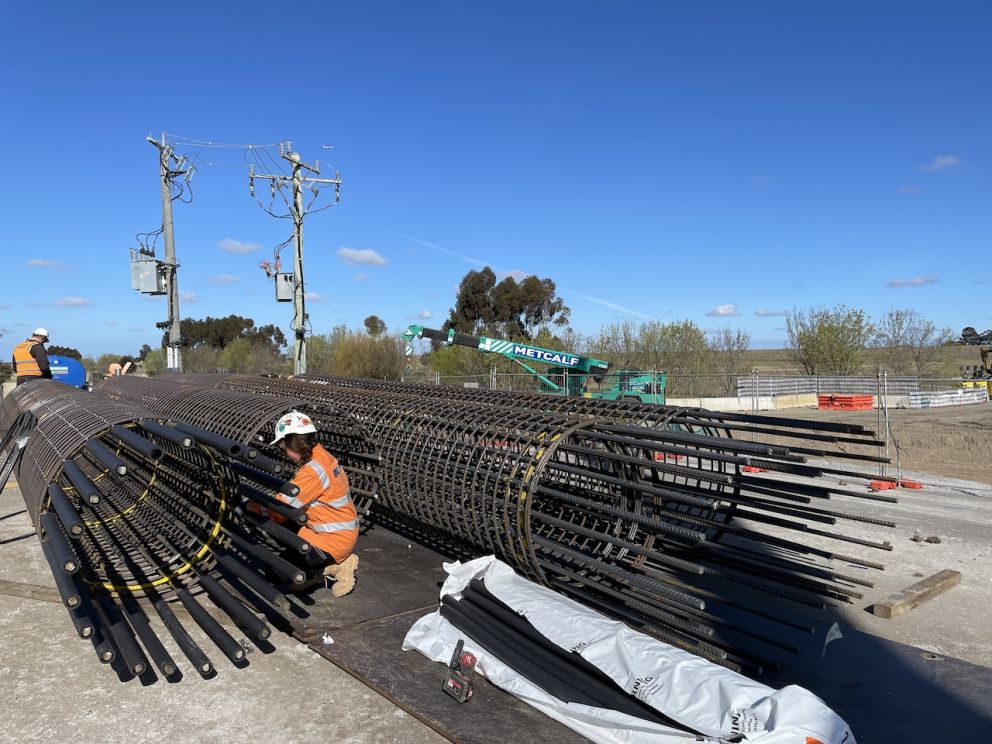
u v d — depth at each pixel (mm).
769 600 5852
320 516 5266
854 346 34750
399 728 3709
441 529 5949
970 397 30844
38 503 4906
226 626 4973
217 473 5656
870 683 4430
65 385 11273
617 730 3430
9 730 3666
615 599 4742
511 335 50094
